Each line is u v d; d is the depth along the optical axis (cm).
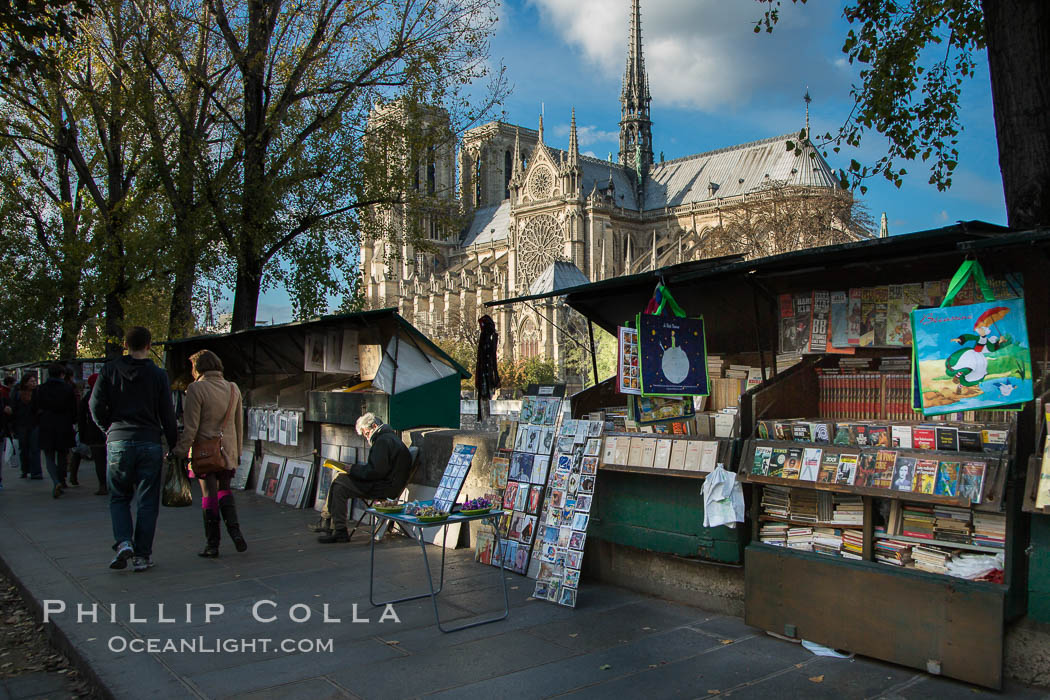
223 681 552
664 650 608
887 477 571
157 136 1998
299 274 2091
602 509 796
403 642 631
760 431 671
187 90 2075
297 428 1342
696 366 748
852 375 734
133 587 802
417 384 1160
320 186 2045
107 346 2436
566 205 10694
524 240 11212
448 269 13050
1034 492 509
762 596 641
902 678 550
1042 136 720
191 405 936
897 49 1157
